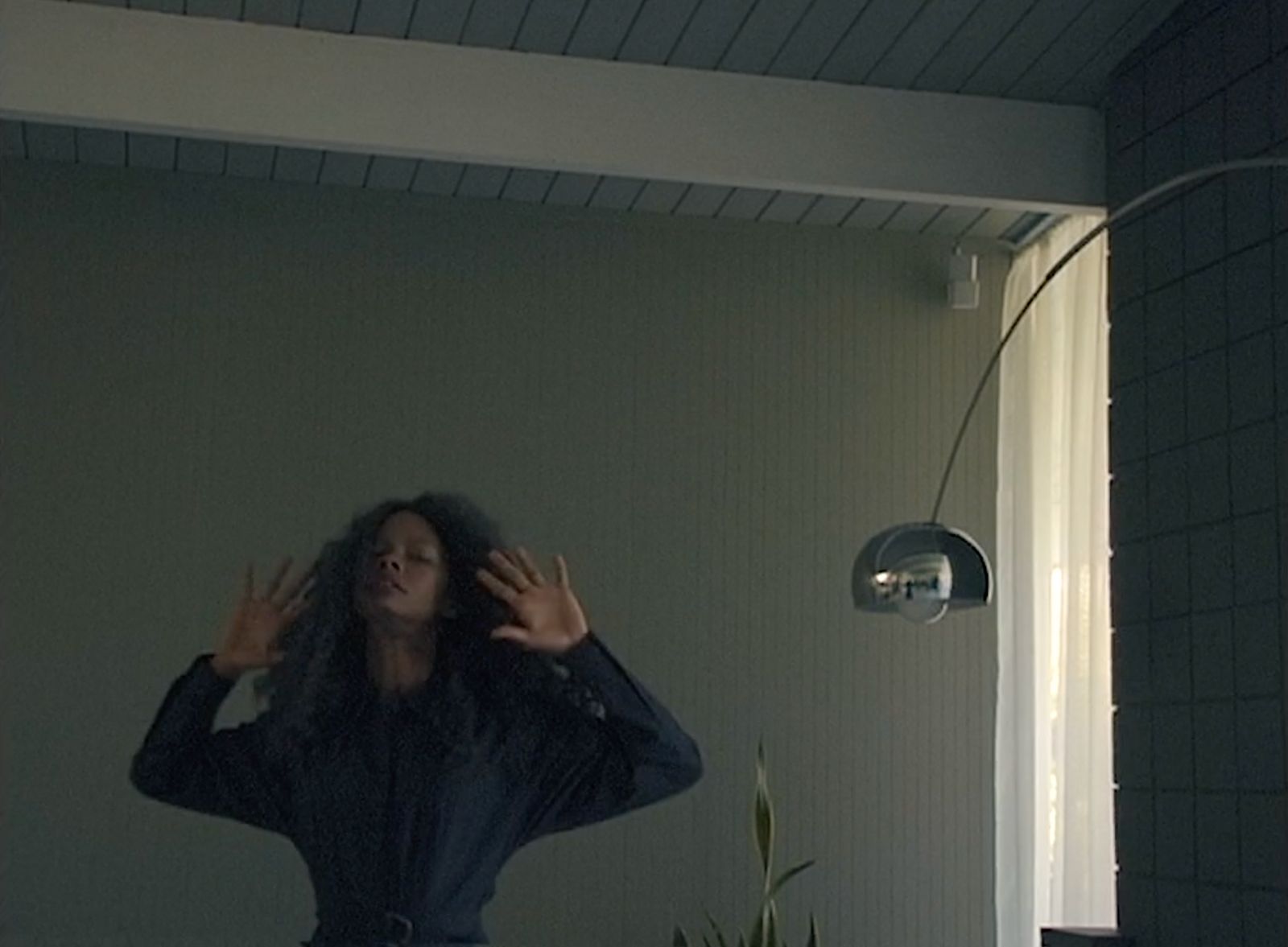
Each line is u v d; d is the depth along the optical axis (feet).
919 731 15.60
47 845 13.94
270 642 14.51
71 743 14.11
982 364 16.26
